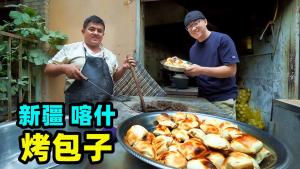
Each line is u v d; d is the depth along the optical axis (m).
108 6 2.83
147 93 2.40
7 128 0.83
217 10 3.15
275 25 2.72
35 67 2.88
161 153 0.68
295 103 1.49
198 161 0.60
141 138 0.74
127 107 1.49
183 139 0.75
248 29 3.38
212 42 1.66
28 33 2.61
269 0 2.81
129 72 2.46
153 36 3.55
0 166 0.75
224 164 0.61
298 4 2.24
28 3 3.02
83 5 2.90
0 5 3.18
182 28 3.42
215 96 1.74
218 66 1.68
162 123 0.89
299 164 1.05
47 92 2.99
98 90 1.74
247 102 3.48
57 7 2.98
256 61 3.29
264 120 2.99
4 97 2.57
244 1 2.94
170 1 3.02
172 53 4.00
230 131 0.77
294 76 2.31
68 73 1.67
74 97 1.74
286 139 1.48
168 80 3.65
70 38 2.97
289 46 2.38
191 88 2.85
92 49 1.92
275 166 0.57
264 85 3.02
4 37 2.63
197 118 0.93
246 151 0.66
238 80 3.92
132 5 2.75
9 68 2.48
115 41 2.84
